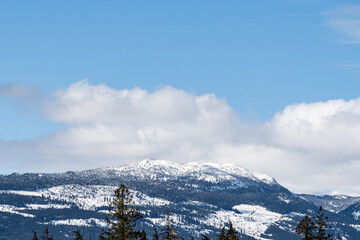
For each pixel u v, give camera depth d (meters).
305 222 113.25
